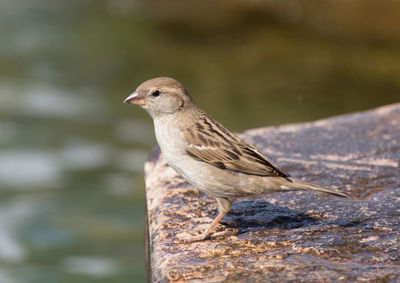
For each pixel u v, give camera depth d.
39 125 18.11
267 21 26.75
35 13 27.86
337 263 5.63
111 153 16.72
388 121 9.92
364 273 5.38
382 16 25.53
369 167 8.22
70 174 15.48
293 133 9.68
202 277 5.51
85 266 11.73
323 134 9.53
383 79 21.84
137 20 27.27
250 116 18.86
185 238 6.33
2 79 21.27
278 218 6.69
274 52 24.27
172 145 6.65
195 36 25.84
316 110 19.38
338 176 7.92
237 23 26.70
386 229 6.32
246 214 6.83
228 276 5.47
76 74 22.08
